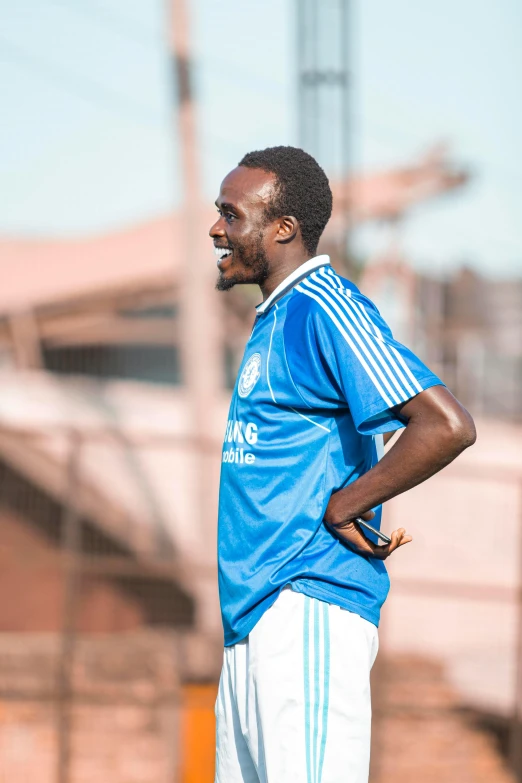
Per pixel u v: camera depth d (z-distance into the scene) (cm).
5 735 1554
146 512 1664
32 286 2220
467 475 1653
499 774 1520
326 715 355
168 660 1628
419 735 1567
